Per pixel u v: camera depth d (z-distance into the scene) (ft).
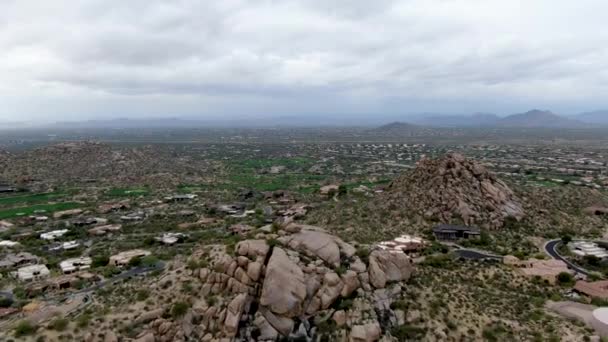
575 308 227.61
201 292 195.83
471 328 197.67
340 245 224.33
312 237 223.30
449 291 230.68
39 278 326.24
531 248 349.00
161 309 190.39
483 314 210.79
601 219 450.71
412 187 448.24
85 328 181.27
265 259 199.72
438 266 287.28
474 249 339.16
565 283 272.10
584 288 259.19
